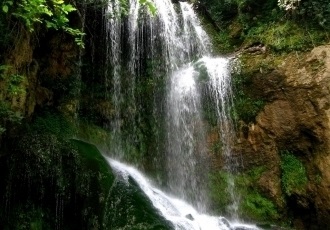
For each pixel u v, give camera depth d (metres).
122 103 9.04
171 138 8.81
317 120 7.51
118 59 9.25
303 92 7.79
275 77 8.19
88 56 8.92
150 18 9.71
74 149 6.55
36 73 7.38
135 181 7.09
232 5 10.15
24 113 6.55
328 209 7.17
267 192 7.98
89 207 6.00
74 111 8.30
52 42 7.98
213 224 7.17
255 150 8.24
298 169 7.78
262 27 9.05
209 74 8.95
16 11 5.33
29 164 6.16
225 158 8.43
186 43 10.11
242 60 8.75
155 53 9.59
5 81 5.79
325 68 7.63
